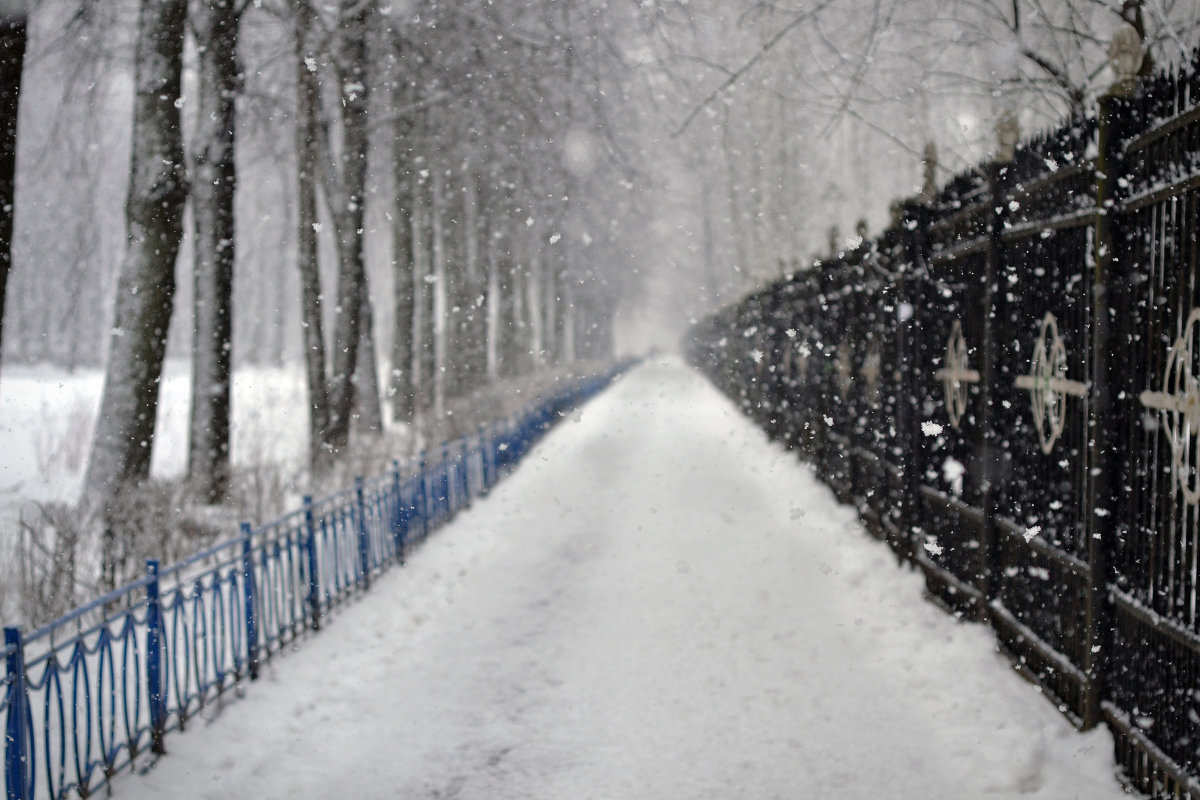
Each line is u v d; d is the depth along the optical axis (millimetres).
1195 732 4047
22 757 4160
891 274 9562
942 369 8180
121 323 10844
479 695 6395
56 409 21297
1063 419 5480
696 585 8945
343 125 16484
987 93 9570
